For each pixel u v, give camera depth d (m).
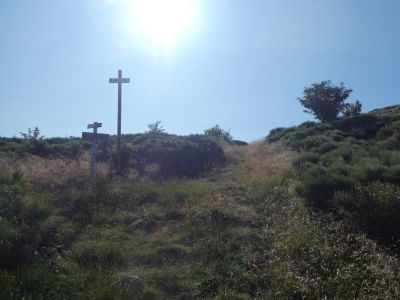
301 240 8.84
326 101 37.59
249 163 19.78
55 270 7.68
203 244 9.52
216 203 12.33
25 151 20.84
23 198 11.12
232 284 7.91
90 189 13.42
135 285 7.53
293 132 27.14
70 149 21.80
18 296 6.43
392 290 7.07
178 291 7.72
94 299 6.73
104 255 8.65
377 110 33.00
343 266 8.02
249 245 9.31
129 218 11.60
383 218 9.39
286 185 13.77
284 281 7.55
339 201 10.50
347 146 19.11
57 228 10.02
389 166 13.30
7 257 7.63
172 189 14.59
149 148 21.52
